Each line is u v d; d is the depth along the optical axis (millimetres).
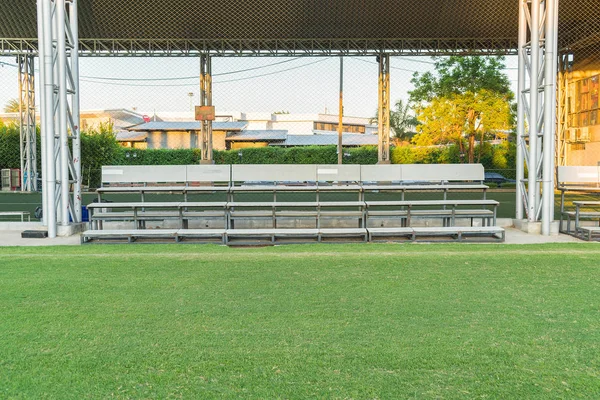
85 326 3887
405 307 4336
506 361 3232
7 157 30422
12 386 2926
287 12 21391
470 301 4512
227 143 41094
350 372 3086
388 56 24734
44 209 9633
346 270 5734
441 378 3008
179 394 2830
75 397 2805
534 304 4418
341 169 9703
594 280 5250
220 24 22000
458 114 30984
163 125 41438
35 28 23438
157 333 3734
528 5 10508
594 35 21688
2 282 5203
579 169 9625
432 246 7793
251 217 9219
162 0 20656
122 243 8414
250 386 2918
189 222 10344
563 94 26406
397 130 40375
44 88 9086
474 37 23250
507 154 31922
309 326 3875
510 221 10438
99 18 21453
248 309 4301
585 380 2979
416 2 21062
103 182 9719
